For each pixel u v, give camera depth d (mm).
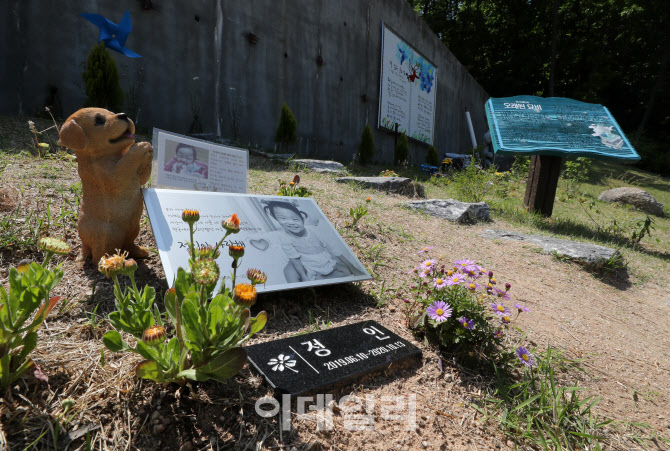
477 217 6270
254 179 5648
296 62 10977
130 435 1360
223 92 9281
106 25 6250
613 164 19875
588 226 7512
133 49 7699
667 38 26688
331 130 12297
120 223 2312
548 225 6988
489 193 9078
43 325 1847
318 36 11578
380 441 1585
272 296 2535
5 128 5328
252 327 1504
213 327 1432
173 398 1529
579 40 29781
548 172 7648
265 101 10188
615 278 4730
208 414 1502
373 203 5738
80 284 2211
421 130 17203
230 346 1438
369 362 1961
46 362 1573
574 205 9914
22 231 2547
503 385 2135
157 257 2674
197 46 8719
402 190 7242
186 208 2480
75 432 1327
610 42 30469
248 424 1498
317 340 2051
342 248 2977
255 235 2611
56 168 4023
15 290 1361
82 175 2242
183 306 1401
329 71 12062
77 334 1826
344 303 2670
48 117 6605
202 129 8875
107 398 1470
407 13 15820
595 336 3154
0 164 3738
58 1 6859
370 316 2553
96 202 2281
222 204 2672
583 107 7984
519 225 6578
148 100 7961
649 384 2641
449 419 1810
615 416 2227
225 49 9250
